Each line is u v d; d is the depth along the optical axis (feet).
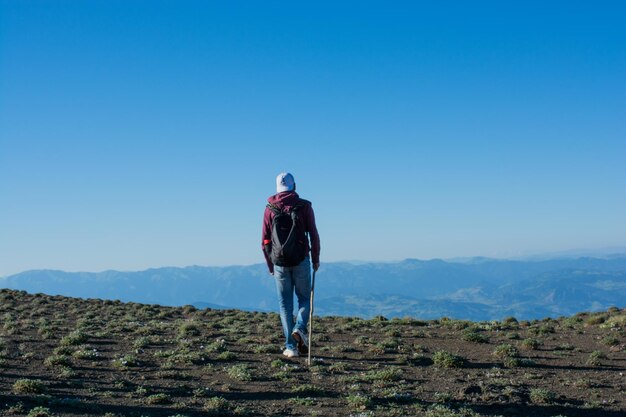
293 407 33.01
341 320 88.99
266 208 42.04
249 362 46.39
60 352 49.03
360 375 41.19
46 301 119.24
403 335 66.74
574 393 38.01
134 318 90.84
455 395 36.45
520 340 64.18
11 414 29.55
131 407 32.01
